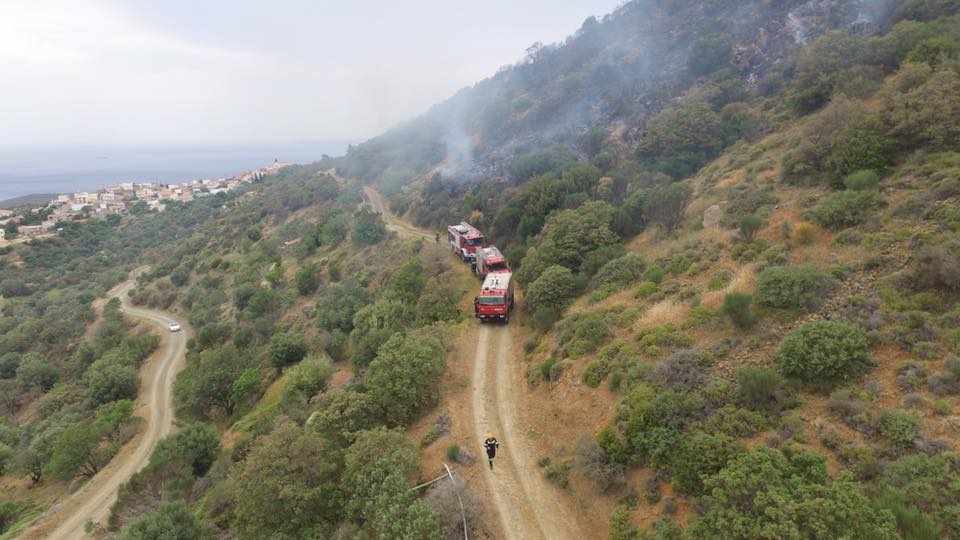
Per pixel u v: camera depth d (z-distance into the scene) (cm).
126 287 8569
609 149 5291
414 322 3180
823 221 1950
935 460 933
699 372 1460
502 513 1432
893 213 1777
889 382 1170
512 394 2162
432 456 1755
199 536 1781
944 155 1956
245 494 1655
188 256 8888
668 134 4534
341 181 10288
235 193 14425
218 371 3891
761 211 2402
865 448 1033
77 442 3288
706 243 2428
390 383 2034
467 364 2498
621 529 1211
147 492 2438
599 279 2714
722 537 945
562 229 3369
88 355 5522
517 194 4928
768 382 1230
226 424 3712
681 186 3100
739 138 4194
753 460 1012
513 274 3728
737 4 6391
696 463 1140
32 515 2970
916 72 2512
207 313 6100
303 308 4953
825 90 3466
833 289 1548
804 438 1112
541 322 2611
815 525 848
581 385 1828
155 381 4959
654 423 1354
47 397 4575
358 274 5106
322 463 1695
